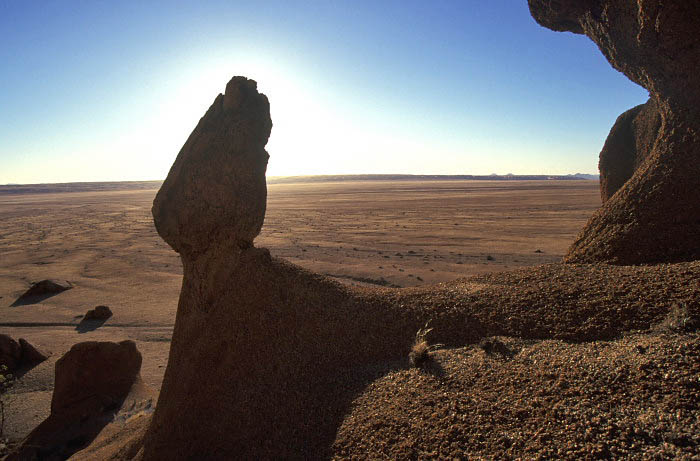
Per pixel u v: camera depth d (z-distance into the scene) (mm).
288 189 183250
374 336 5930
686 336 4340
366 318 6195
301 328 6293
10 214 96375
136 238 53156
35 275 34375
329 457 4344
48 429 11391
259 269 7102
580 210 63000
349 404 5000
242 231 7359
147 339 19672
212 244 7418
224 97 7543
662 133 8820
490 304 6066
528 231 44719
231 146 7301
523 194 107875
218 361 6688
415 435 4094
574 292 5906
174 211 7484
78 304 25844
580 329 5098
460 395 4441
